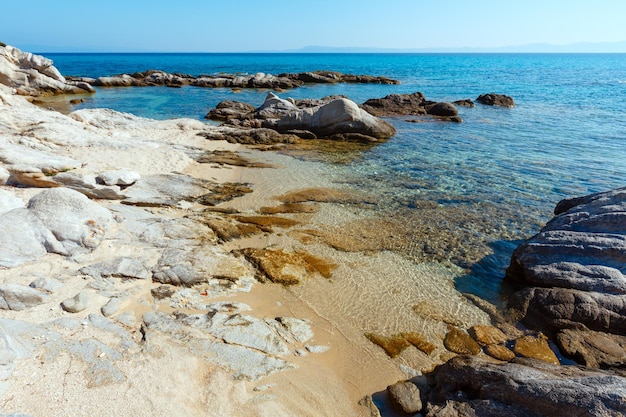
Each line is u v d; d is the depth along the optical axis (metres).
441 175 18.00
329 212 13.64
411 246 11.63
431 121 31.55
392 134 26.31
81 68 92.81
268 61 155.88
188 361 6.58
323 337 7.89
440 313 8.87
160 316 7.66
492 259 11.16
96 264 8.88
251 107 34.00
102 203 12.13
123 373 6.05
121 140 18.88
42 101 37.19
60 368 5.89
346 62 150.25
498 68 108.81
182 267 9.35
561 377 5.83
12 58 40.00
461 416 5.73
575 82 64.50
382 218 13.36
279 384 6.50
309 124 25.81
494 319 8.74
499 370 6.18
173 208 12.95
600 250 9.12
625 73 88.31
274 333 7.70
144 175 15.33
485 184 16.84
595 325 8.09
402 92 50.59
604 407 5.01
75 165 12.98
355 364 7.29
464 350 7.77
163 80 56.97
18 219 9.03
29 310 7.14
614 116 33.47
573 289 8.77
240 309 8.30
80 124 20.03
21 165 12.06
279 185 16.03
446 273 10.43
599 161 20.27
